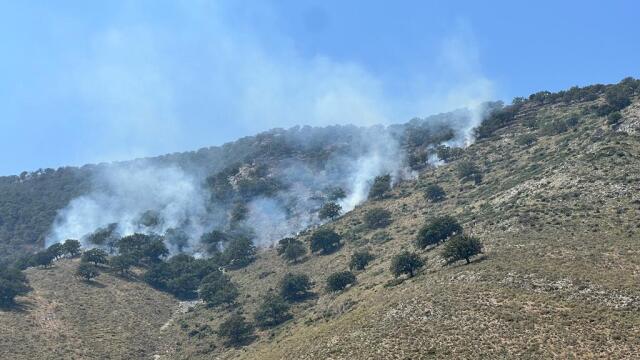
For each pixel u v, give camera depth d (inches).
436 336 3083.2
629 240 3878.0
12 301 5644.7
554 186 5236.2
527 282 3457.2
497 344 2893.7
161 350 5403.5
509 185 6190.9
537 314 3085.6
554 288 3334.2
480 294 3410.4
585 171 5216.5
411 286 3983.8
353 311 4119.1
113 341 5339.6
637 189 4613.7
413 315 3376.0
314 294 5728.3
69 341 5177.2
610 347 2714.1
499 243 4318.4
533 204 4995.1
